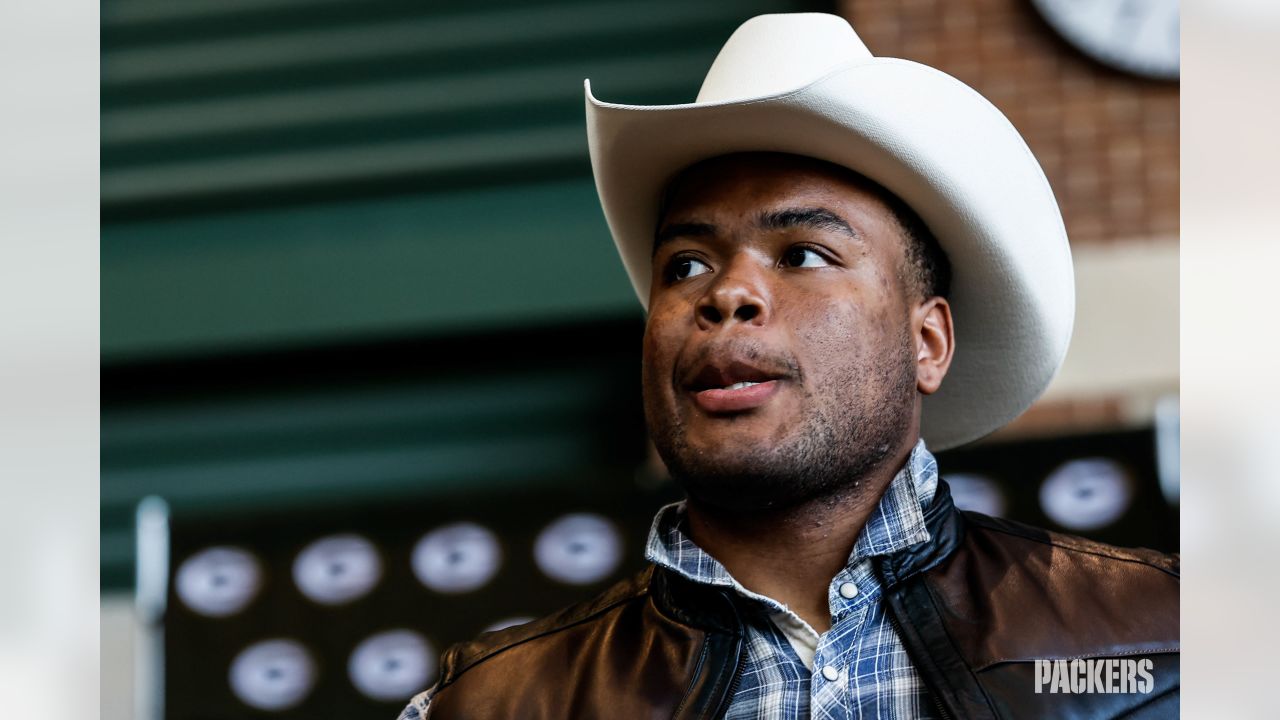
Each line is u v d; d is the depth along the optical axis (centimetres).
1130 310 390
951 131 147
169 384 435
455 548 343
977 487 324
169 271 431
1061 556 152
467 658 158
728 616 145
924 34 407
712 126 145
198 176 437
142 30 445
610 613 157
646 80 429
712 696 142
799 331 140
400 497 346
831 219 145
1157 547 317
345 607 344
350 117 437
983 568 149
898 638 143
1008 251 155
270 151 437
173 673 345
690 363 141
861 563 145
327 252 429
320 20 443
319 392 433
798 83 149
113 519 429
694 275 148
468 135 432
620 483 342
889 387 145
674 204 152
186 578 348
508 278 421
